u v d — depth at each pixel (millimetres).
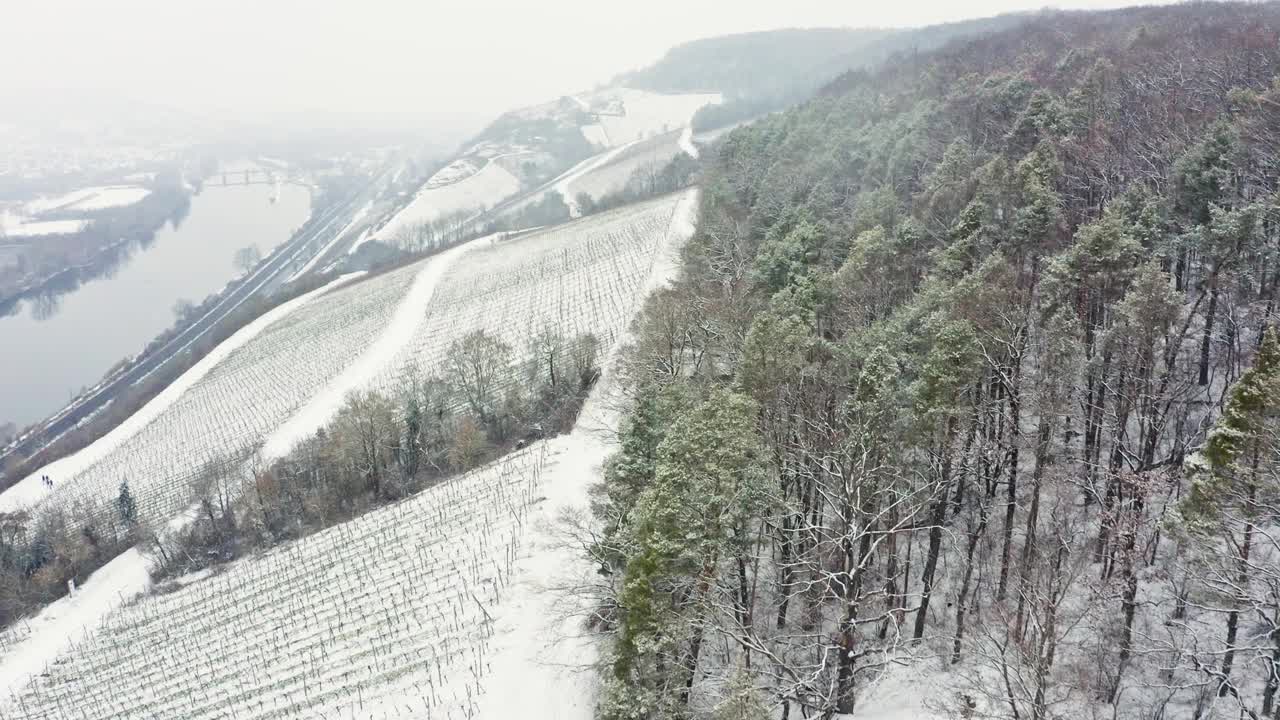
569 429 78875
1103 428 44062
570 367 93125
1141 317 40406
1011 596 39281
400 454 88438
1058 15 191500
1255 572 32344
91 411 170875
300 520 83875
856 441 35500
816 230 70812
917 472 40844
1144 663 35156
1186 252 57031
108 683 63000
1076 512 42906
